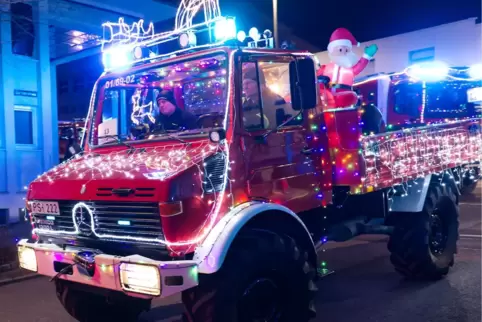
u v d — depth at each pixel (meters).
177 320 5.52
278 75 4.74
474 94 9.35
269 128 4.50
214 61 4.59
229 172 4.09
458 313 5.29
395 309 5.51
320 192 4.95
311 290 4.35
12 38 12.06
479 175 8.21
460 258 7.72
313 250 4.54
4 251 8.20
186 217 3.77
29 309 6.15
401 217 6.37
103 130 5.16
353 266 7.55
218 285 3.78
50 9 12.34
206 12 5.27
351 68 5.98
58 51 15.03
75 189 4.20
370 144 5.31
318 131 4.97
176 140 4.44
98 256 3.84
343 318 5.29
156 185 3.72
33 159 12.25
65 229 4.40
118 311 5.08
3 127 11.54
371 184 5.32
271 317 4.16
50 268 4.24
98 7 12.90
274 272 4.15
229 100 4.17
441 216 6.75
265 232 4.09
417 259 6.29
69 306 4.74
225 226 3.81
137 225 3.87
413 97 10.55
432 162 6.56
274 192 4.45
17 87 11.91
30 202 4.65
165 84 5.27
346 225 5.72
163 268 3.51
